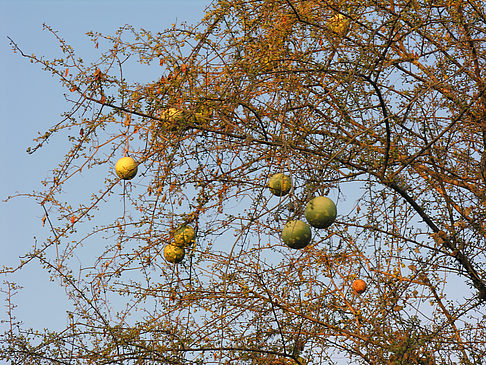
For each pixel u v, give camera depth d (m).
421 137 10.48
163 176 9.09
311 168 8.79
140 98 9.57
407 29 10.48
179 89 9.52
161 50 9.49
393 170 10.00
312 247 10.74
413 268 10.12
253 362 9.99
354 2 10.10
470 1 10.69
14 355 9.57
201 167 9.48
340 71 9.77
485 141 10.89
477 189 10.23
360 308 10.56
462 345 9.77
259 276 9.95
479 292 10.34
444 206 10.63
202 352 9.80
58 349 9.59
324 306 10.60
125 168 9.42
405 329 9.60
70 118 9.42
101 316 9.85
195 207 9.54
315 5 10.34
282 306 10.27
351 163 9.66
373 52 9.78
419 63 11.27
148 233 9.62
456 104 10.54
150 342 9.86
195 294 10.73
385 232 10.20
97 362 9.34
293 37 10.37
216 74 10.00
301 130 9.77
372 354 9.73
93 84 9.39
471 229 10.22
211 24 9.65
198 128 9.50
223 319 10.39
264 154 9.65
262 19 9.91
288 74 9.96
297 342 9.98
